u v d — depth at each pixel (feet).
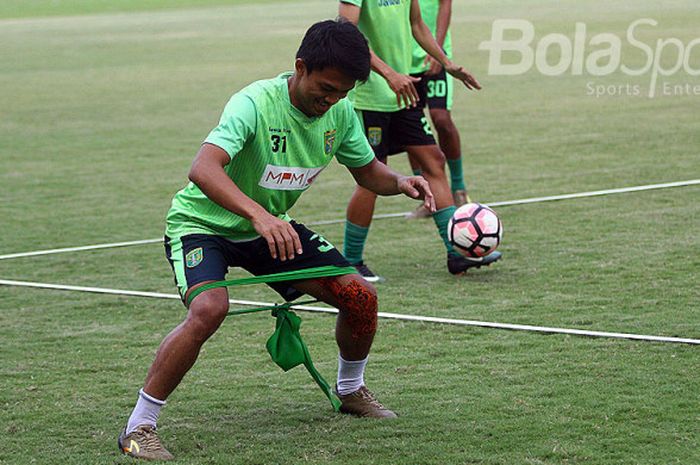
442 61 42.75
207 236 25.53
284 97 25.03
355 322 25.75
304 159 25.70
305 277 25.45
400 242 48.73
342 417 26.71
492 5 239.50
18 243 50.52
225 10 270.26
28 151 80.48
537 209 53.36
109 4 319.06
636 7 206.28
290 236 23.16
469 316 35.94
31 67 149.48
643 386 27.96
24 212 58.13
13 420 27.20
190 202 25.82
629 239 46.11
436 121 51.21
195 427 26.27
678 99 94.63
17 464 23.98
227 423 26.53
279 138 25.07
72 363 32.32
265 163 25.18
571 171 63.57
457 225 40.65
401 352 32.22
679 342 31.71
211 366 31.58
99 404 28.43
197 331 24.08
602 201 54.44
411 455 23.79
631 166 64.08
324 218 54.49
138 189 64.28
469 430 25.26
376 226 52.37
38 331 36.04
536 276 40.96
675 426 25.04
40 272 44.78
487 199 56.54
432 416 26.37
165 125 92.63
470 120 87.92
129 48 172.86
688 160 65.16
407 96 38.32
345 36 23.67
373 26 42.01
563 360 30.58
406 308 37.37
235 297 39.96
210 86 120.06
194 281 24.63
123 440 24.39
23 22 257.34
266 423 26.43
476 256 40.70
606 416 25.85
